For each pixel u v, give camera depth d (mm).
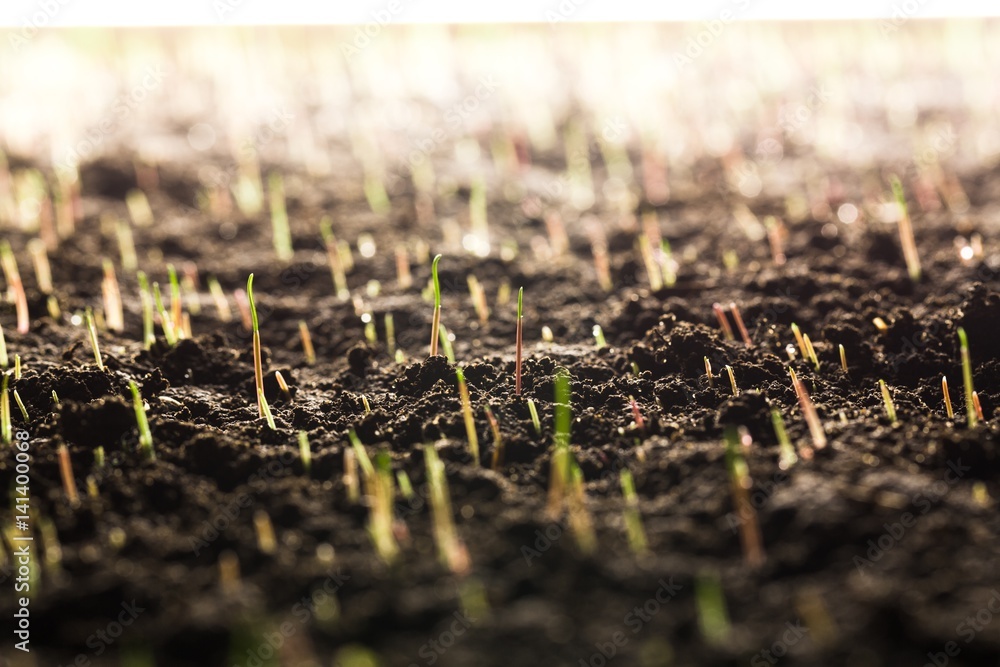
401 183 3736
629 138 4156
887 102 4391
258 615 1485
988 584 1456
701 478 1753
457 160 3959
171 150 3988
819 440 1838
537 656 1410
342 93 4730
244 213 3471
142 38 5180
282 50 5211
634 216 3408
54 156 3838
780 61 4996
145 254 3152
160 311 2326
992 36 5062
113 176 3676
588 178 3789
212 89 4719
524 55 5207
